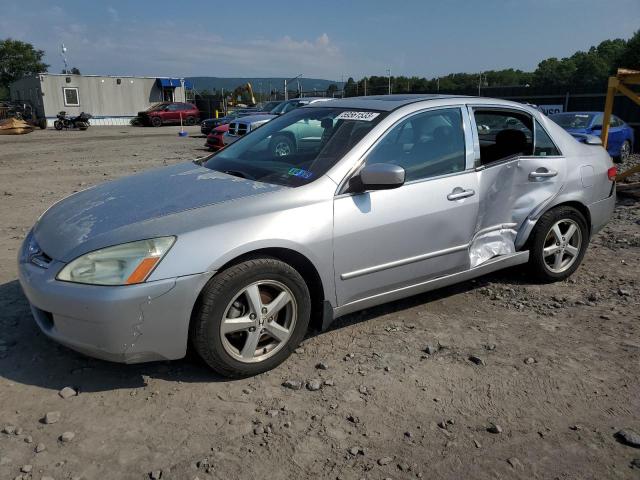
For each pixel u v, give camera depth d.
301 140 3.90
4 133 27.73
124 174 11.79
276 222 3.14
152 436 2.67
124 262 2.83
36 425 2.72
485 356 3.52
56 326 2.93
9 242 5.94
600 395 3.11
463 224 3.96
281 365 3.35
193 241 2.93
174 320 2.90
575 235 4.86
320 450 2.60
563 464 2.55
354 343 3.66
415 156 3.77
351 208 3.40
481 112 4.25
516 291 4.62
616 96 19.53
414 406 2.96
